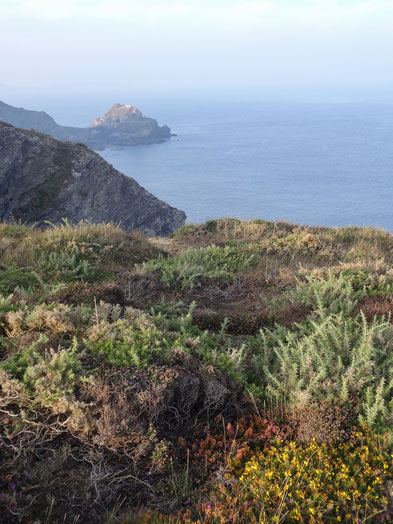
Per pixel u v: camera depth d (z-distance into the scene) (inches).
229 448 156.6
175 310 299.1
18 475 132.0
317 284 317.7
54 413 149.5
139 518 124.3
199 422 172.2
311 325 257.6
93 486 134.6
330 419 159.2
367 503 125.0
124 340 198.2
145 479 141.9
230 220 709.9
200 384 179.6
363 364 192.4
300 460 142.3
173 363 189.3
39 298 280.2
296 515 121.3
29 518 121.9
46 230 481.1
